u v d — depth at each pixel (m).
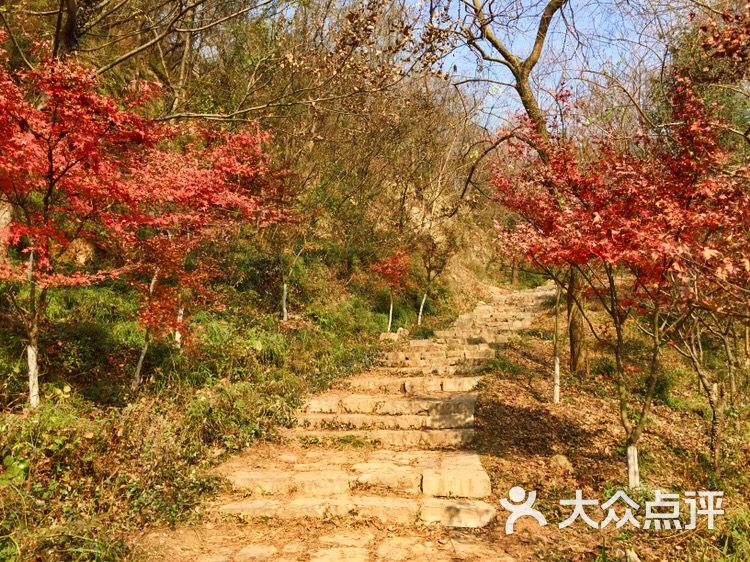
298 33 12.60
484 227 24.28
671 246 3.82
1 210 6.34
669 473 5.85
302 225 13.59
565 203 5.11
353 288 13.66
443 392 8.04
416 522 4.56
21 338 5.95
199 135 7.32
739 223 4.32
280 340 9.19
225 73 13.95
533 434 6.54
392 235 16.58
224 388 6.65
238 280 10.59
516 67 8.44
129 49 11.95
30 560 3.35
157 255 6.16
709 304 4.33
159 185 5.31
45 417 4.68
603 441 6.51
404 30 6.97
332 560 3.88
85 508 4.12
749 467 6.40
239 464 5.62
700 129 4.53
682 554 3.99
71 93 4.29
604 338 11.15
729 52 4.67
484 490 5.00
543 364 9.89
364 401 7.30
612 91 8.73
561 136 6.09
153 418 5.27
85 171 4.87
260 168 7.86
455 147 18.53
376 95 13.83
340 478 5.14
